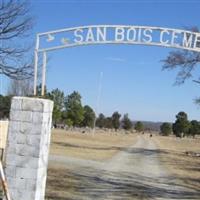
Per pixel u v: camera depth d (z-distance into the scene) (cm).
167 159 3962
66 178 2066
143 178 2344
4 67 2012
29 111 1203
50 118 1248
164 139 11306
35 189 1193
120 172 2548
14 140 1206
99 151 4256
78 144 5103
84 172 2388
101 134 10456
